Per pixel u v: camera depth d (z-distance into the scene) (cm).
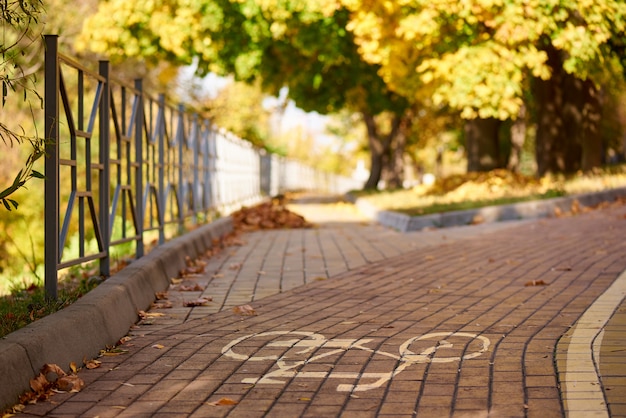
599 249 1198
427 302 849
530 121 4056
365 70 3123
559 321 723
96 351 636
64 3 2830
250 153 2912
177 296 924
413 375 558
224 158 2102
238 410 494
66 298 721
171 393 533
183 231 1393
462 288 930
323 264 1195
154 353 644
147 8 2388
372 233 1714
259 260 1258
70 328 603
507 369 562
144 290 855
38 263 1627
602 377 528
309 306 851
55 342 572
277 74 2912
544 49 2289
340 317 781
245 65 2497
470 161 2805
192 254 1212
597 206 1931
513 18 1762
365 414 480
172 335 713
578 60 1844
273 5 2239
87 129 802
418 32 1888
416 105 4128
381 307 829
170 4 2412
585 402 478
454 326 717
